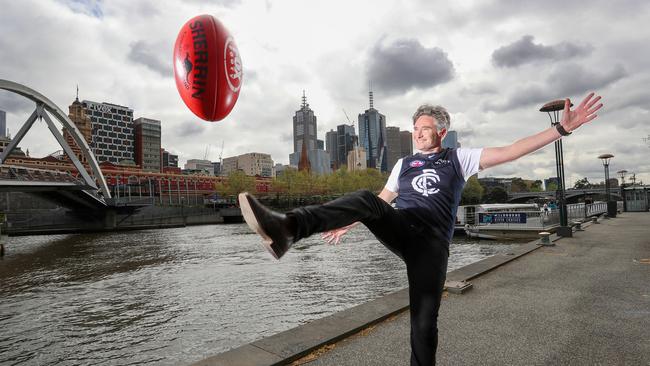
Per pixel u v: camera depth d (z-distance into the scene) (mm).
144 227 61719
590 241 13344
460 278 7141
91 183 58250
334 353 3785
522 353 3742
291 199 99000
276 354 3600
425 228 1882
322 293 14750
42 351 10141
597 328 4406
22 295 16844
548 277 7457
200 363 3408
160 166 177375
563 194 15805
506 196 115062
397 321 4746
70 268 23984
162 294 16031
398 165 2285
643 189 39688
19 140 55781
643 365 3389
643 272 7684
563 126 1677
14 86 51875
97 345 10445
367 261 22500
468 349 3879
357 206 1463
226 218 72875
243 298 14547
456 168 2008
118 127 164750
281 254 1146
